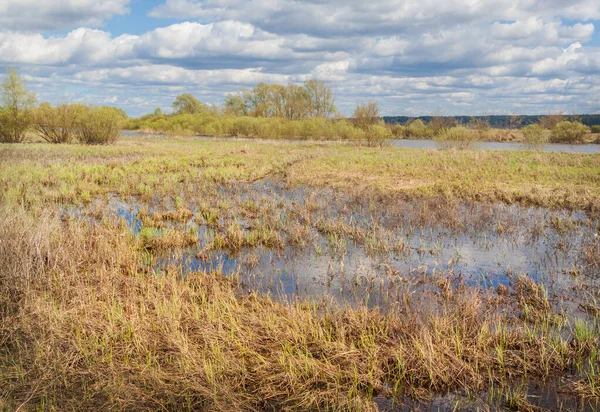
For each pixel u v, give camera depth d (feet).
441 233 32.55
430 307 19.92
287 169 66.08
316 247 28.68
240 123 179.22
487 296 20.92
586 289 21.91
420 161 74.08
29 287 19.85
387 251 28.40
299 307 19.04
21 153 80.38
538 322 18.28
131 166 65.98
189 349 15.75
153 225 33.71
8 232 23.57
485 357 15.48
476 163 69.97
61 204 40.81
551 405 13.42
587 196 42.47
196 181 54.65
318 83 213.87
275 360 15.35
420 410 13.29
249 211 39.65
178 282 22.41
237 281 22.84
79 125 117.50
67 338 16.40
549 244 29.84
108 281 21.30
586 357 15.83
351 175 58.85
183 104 279.08
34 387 13.60
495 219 36.19
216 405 13.14
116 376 14.33
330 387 14.15
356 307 20.07
